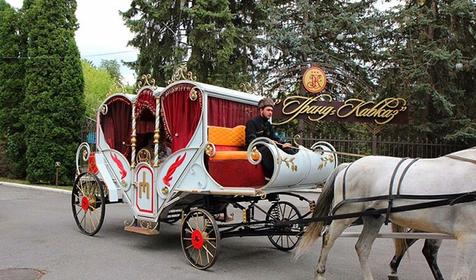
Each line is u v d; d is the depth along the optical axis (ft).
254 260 25.34
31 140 62.18
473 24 58.54
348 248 28.43
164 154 28.22
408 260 25.23
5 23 67.41
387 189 18.15
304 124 66.18
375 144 52.39
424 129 54.08
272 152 22.26
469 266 16.17
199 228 24.06
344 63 68.85
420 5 59.88
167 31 68.85
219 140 25.29
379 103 53.47
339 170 20.53
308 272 22.99
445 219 16.89
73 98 62.69
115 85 31.19
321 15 70.03
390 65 65.00
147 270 23.07
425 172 17.57
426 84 53.31
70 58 62.90
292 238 29.17
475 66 53.98
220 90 26.13
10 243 28.68
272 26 67.05
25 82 63.87
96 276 21.94
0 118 67.82
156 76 68.80
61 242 29.04
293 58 69.97
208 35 63.77
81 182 32.01
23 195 52.54
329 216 19.76
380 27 64.95
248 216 25.94
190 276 22.13
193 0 66.23
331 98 58.03
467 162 16.99
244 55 69.92
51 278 21.57
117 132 30.40
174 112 25.84
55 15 63.41
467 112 59.31
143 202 27.32
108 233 31.91
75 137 63.16
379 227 19.54
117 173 29.48
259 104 25.75
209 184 23.97
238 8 71.61
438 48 54.75
